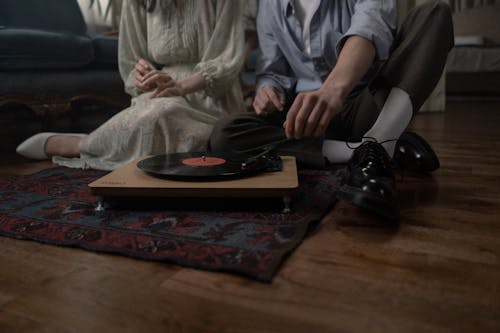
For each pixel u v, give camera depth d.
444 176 1.32
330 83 0.91
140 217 0.91
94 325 0.54
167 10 1.52
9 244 0.80
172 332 0.52
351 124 1.36
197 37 1.54
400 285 0.62
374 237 0.81
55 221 0.90
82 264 0.71
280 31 1.36
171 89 1.34
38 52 1.91
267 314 0.55
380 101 1.19
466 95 5.38
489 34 6.03
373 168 0.93
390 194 0.87
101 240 0.79
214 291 0.61
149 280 0.65
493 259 0.70
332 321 0.54
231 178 0.96
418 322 0.53
